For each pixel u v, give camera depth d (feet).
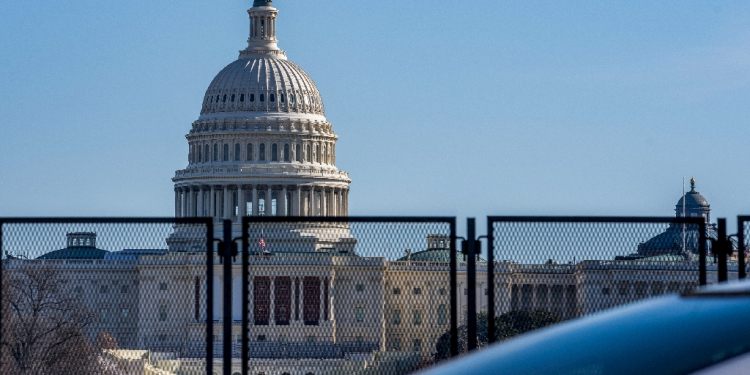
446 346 219.00
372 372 221.66
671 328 83.35
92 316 208.13
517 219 192.13
